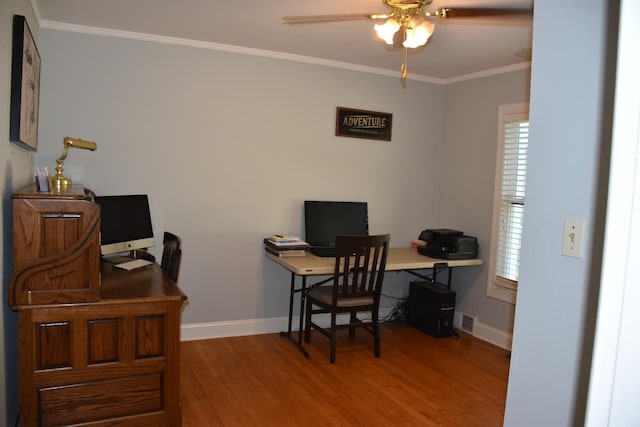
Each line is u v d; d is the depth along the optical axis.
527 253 1.48
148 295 2.20
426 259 3.90
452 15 2.45
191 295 3.68
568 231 1.36
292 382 3.03
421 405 2.79
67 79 3.21
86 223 2.04
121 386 2.18
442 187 4.56
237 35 3.33
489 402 2.86
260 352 3.51
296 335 3.93
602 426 0.90
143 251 3.32
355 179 4.20
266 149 3.82
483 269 4.10
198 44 3.53
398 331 4.18
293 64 3.86
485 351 3.75
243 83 3.70
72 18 3.05
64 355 2.08
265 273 3.90
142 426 2.22
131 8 2.83
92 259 2.07
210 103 3.61
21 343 2.01
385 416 2.64
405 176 4.43
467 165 4.27
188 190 3.60
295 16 2.88
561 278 1.38
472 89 4.21
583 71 1.32
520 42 3.20
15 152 2.31
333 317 3.36
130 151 3.41
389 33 2.45
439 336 4.03
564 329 1.37
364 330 4.18
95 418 2.15
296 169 3.94
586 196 1.31
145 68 3.41
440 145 4.57
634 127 0.85
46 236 2.00
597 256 1.29
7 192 2.11
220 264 3.75
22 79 2.19
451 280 4.43
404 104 4.36
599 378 0.88
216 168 3.67
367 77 4.16
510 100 3.85
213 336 3.77
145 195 3.28
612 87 1.25
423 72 4.21
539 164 1.44
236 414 2.59
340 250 3.24
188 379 3.01
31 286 2.00
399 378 3.16
